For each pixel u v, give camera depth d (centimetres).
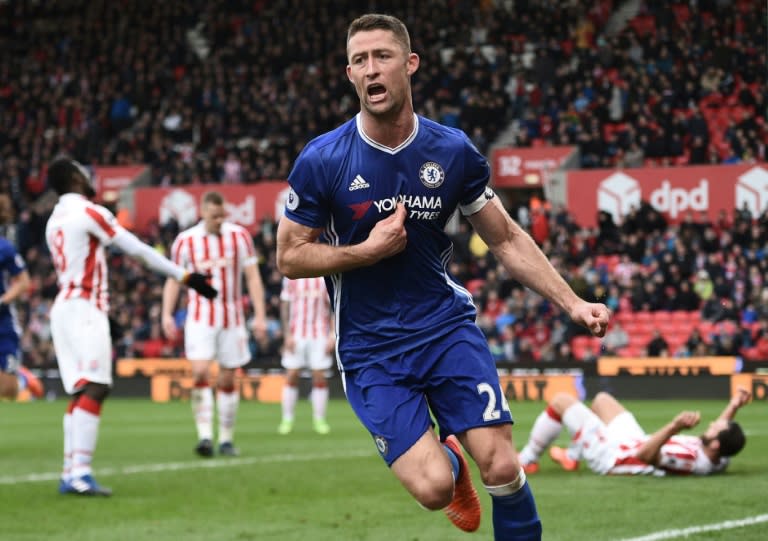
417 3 11450
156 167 10581
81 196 3017
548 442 3147
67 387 2966
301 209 1656
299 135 10319
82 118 11762
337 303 1716
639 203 8750
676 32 10100
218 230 4084
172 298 4166
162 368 8575
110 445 4525
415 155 1642
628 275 8369
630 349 8181
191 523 2450
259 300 4150
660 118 9288
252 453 4109
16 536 2302
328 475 3338
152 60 11962
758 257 8044
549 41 10638
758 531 2202
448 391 1653
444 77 10375
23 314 9544
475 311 1738
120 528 2391
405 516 2519
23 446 4634
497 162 9400
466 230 9088
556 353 7969
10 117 11925
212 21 12306
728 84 9669
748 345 7569
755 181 8469
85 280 2966
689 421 2916
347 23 11394
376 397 1656
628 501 2605
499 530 1666
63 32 12825
